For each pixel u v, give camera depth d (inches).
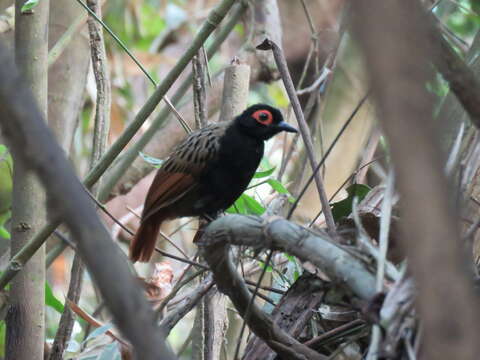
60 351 334.0
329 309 279.9
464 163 224.1
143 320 109.5
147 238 374.0
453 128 258.4
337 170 485.4
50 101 473.1
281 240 210.1
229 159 361.1
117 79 625.3
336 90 497.4
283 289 339.6
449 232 97.5
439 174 97.7
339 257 201.6
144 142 396.8
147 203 371.6
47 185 107.7
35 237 305.0
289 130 365.7
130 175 511.8
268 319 248.8
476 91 180.4
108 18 669.3
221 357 408.8
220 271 232.5
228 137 362.0
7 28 431.8
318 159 482.0
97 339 361.4
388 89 97.0
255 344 281.3
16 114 106.2
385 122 98.1
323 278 250.8
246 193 414.3
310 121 526.3
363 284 196.5
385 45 96.3
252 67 515.8
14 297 333.1
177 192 365.1
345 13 429.7
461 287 98.0
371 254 201.0
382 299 189.2
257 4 530.3
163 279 358.3
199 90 361.4
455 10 505.0
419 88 97.0
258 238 215.0
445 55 179.3
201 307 320.5
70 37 399.5
